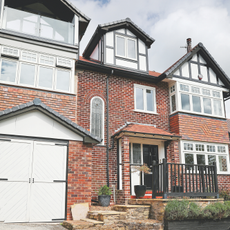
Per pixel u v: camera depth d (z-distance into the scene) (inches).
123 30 550.3
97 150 453.4
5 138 306.0
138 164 461.7
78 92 467.2
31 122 323.3
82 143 348.2
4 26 413.7
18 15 430.3
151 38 560.1
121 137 445.1
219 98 581.3
